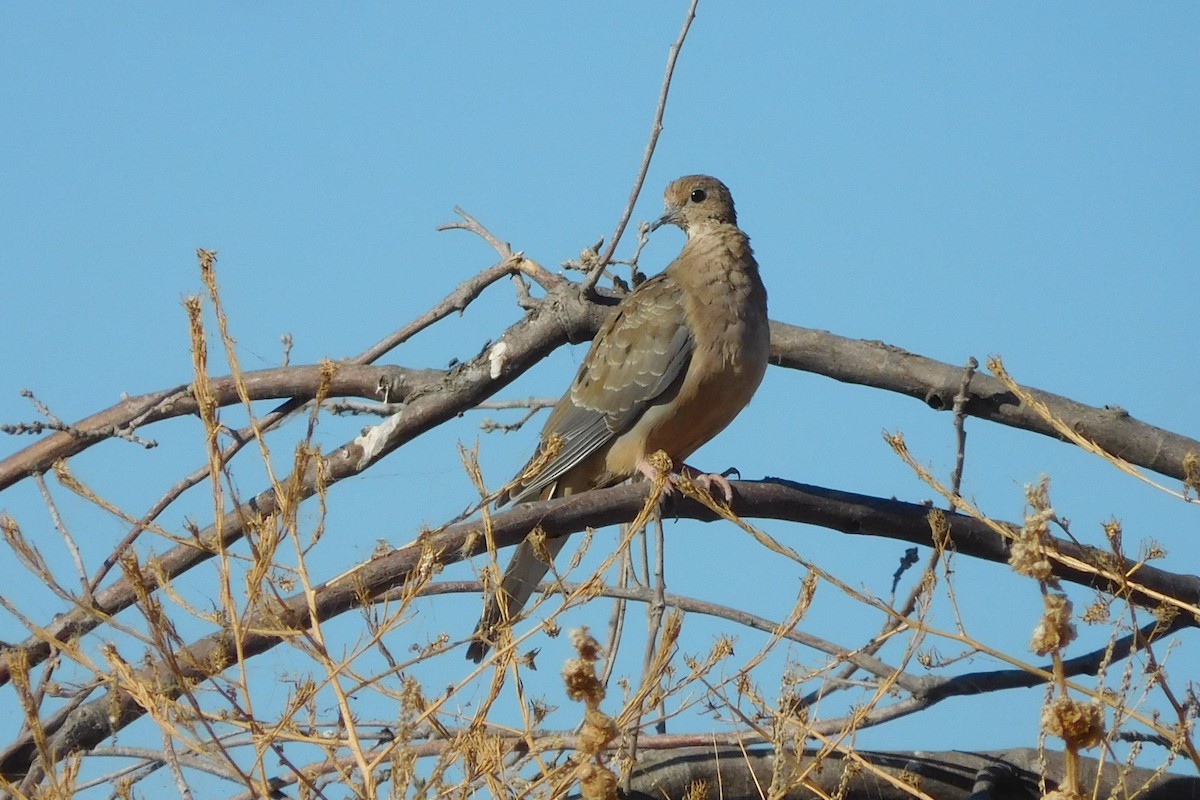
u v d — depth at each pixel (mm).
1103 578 10500
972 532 11750
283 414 14117
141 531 10828
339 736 8992
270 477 8727
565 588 9828
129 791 8961
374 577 9820
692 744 10797
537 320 14594
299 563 8453
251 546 8383
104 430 12062
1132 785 11992
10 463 13094
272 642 9547
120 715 8961
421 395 14172
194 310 8516
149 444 12016
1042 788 9430
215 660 8500
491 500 9328
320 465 8648
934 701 11664
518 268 15047
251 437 11664
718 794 11742
